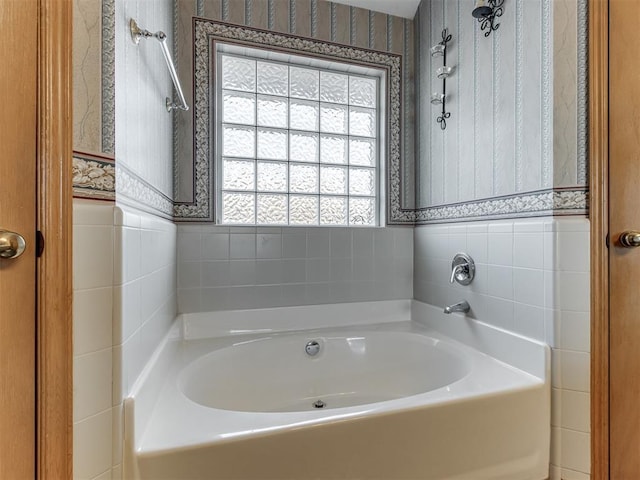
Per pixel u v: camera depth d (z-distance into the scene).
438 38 1.93
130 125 0.98
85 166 0.79
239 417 1.00
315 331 1.92
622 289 1.22
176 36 1.75
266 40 1.89
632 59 1.24
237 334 1.83
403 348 1.85
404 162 2.16
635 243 1.21
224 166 1.92
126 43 0.94
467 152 1.71
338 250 2.03
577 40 1.26
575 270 1.23
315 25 1.98
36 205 0.73
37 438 0.72
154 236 1.16
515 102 1.43
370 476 1.00
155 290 1.18
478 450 1.13
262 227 1.89
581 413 1.21
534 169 1.33
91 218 0.79
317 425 0.96
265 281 1.89
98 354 0.80
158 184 1.36
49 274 0.73
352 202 2.17
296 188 2.05
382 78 2.14
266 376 1.71
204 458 0.87
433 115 1.99
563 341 1.23
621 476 1.21
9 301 0.70
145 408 0.96
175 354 1.53
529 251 1.34
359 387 1.84
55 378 0.73
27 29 0.72
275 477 0.92
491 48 1.55
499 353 1.46
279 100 2.02
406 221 2.16
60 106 0.75
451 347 1.65
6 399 0.70
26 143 0.72
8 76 0.70
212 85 1.82
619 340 1.22
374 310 2.08
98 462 0.79
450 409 1.09
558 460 1.22
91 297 0.79
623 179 1.23
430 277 2.00
